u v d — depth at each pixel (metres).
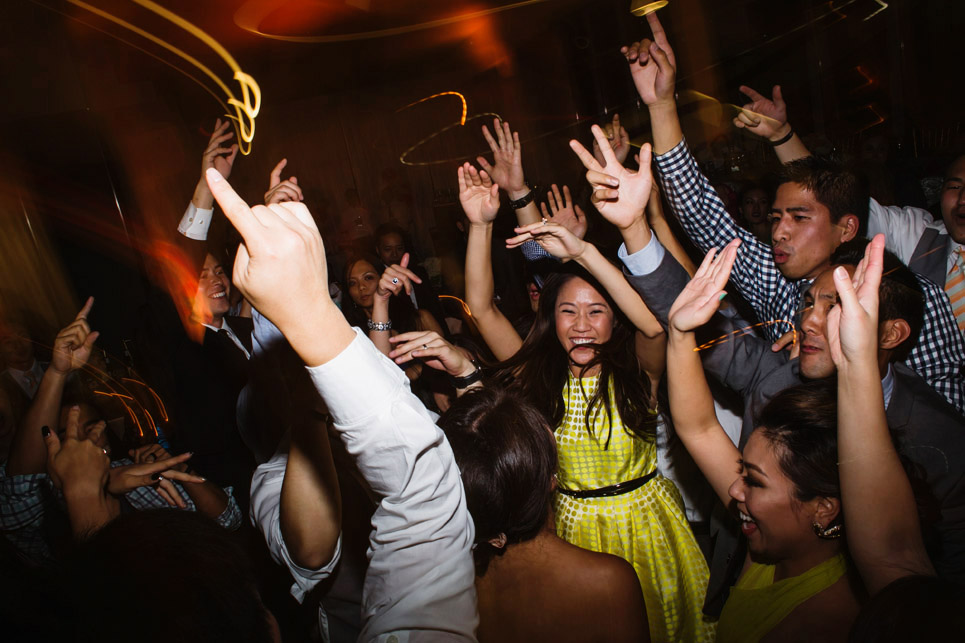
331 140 10.38
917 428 1.62
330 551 1.27
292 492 1.22
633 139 9.74
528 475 1.28
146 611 0.79
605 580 1.31
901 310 1.62
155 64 7.36
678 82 9.19
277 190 2.18
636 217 1.85
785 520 1.31
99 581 0.81
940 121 6.82
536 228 1.92
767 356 1.93
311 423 1.24
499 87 10.54
